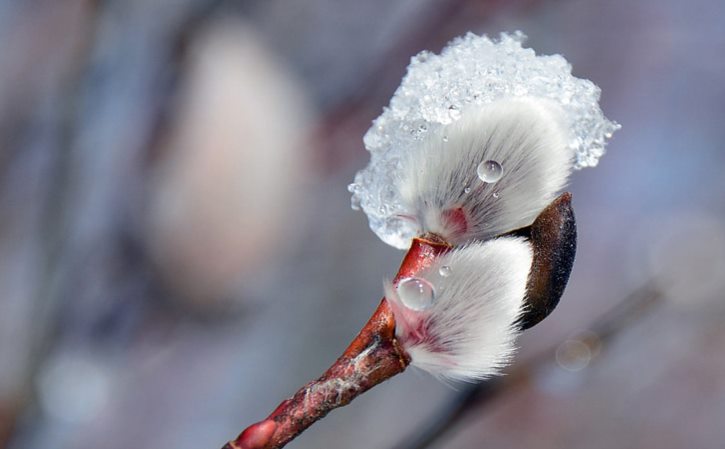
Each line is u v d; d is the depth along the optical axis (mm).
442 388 413
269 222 340
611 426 574
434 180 191
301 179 359
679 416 574
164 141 319
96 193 316
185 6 319
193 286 336
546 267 189
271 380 440
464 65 193
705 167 585
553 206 189
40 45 364
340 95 362
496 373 190
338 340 436
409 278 190
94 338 328
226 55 323
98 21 307
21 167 349
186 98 317
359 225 425
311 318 431
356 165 373
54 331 317
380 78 368
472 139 191
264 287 379
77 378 322
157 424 445
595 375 469
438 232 192
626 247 573
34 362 314
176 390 456
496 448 566
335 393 190
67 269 318
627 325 328
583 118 193
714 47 538
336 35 355
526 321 190
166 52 316
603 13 508
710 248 341
